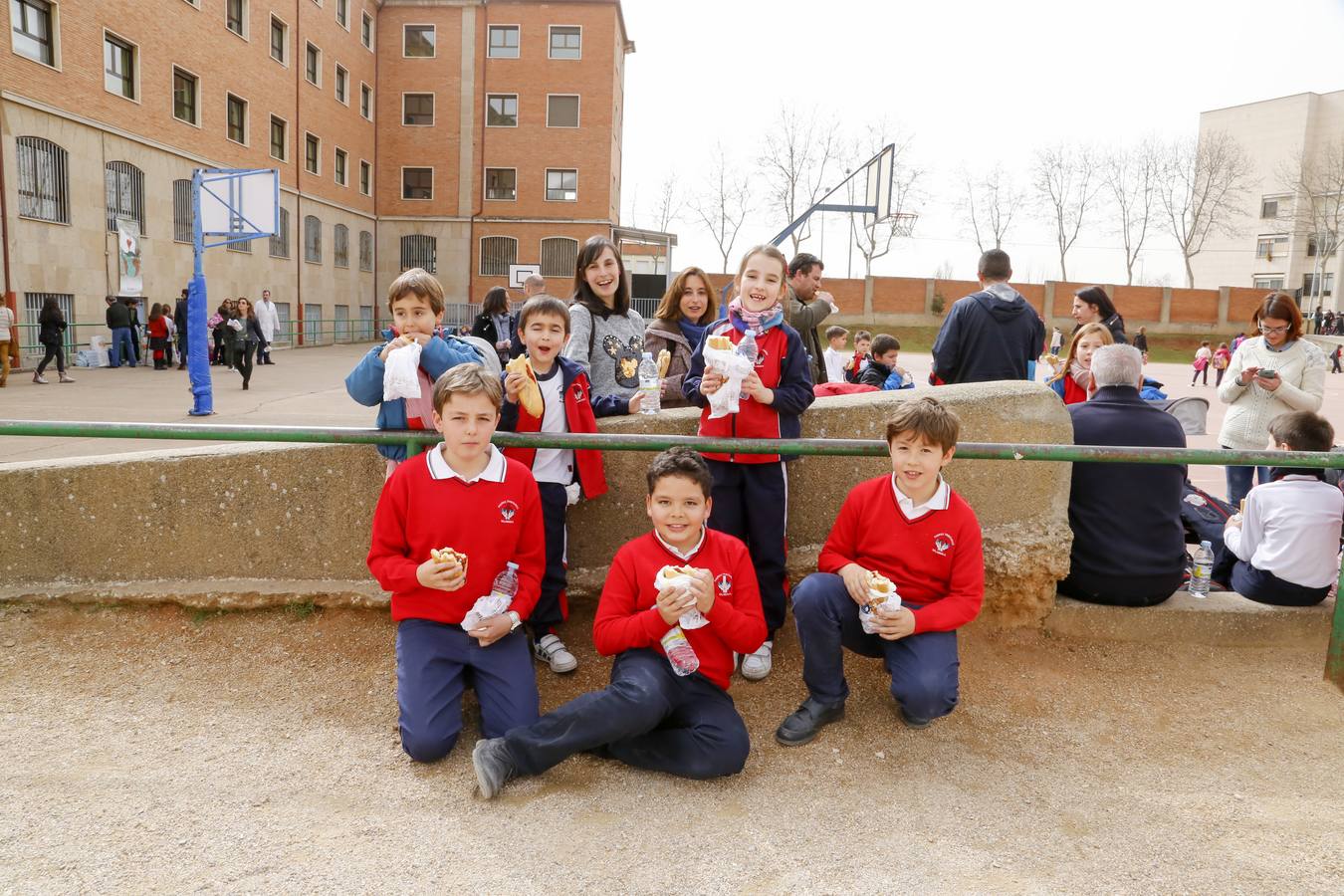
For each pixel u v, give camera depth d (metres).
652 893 2.13
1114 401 3.69
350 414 11.55
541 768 2.62
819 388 5.11
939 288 45.19
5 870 2.15
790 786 2.67
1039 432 3.77
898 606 2.85
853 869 2.25
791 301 5.60
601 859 2.27
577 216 34.78
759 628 2.87
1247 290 47.25
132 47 20.42
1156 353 42.84
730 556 2.93
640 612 2.83
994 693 3.32
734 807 2.54
